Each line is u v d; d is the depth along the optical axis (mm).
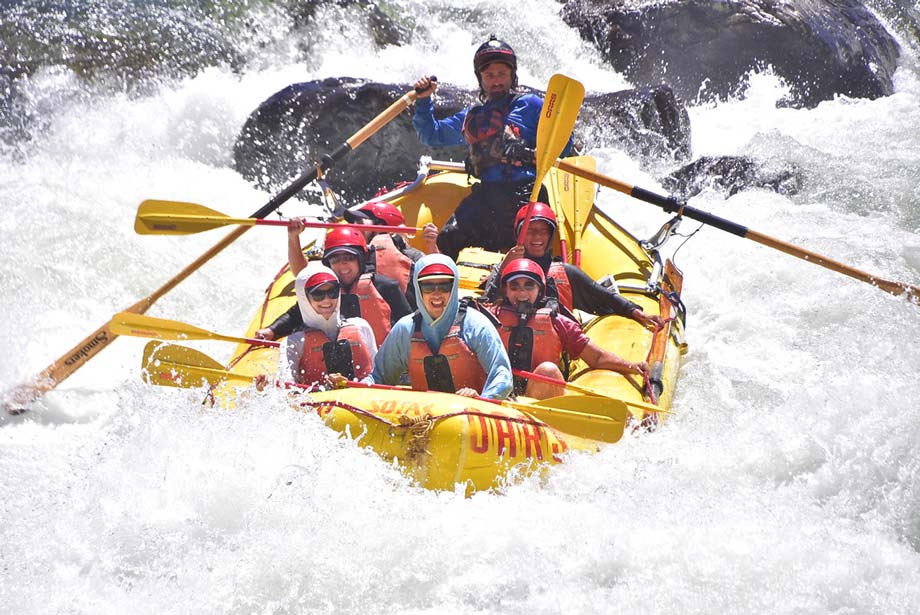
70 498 15398
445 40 44438
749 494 16156
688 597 13508
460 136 25484
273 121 33875
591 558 14117
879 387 19375
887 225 31016
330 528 14320
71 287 25359
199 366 17016
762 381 21797
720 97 46906
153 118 36156
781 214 31109
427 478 15078
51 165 32562
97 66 38250
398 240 22000
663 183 34031
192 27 41406
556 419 16031
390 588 13648
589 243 24250
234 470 15156
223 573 13820
